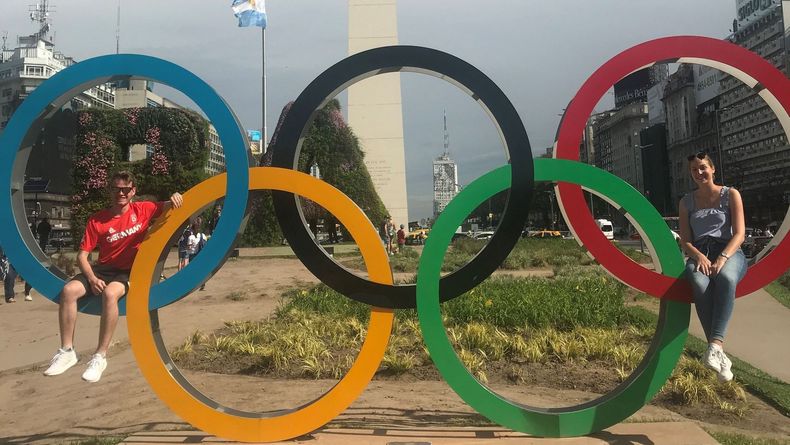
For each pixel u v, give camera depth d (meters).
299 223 3.57
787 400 4.26
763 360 5.61
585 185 3.54
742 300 9.36
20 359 6.12
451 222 3.44
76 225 25.33
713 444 3.24
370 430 3.54
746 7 65.62
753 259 3.75
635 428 3.50
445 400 4.38
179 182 26.48
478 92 3.55
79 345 6.71
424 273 3.40
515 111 3.53
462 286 3.45
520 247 23.34
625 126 93.44
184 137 26.58
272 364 5.46
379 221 27.53
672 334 3.49
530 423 3.34
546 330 6.38
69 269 14.87
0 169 3.60
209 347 6.15
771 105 3.84
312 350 5.72
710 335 3.31
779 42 60.28
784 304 8.87
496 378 5.05
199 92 3.58
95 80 3.71
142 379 5.16
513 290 8.70
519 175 3.50
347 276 3.49
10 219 3.59
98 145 25.70
